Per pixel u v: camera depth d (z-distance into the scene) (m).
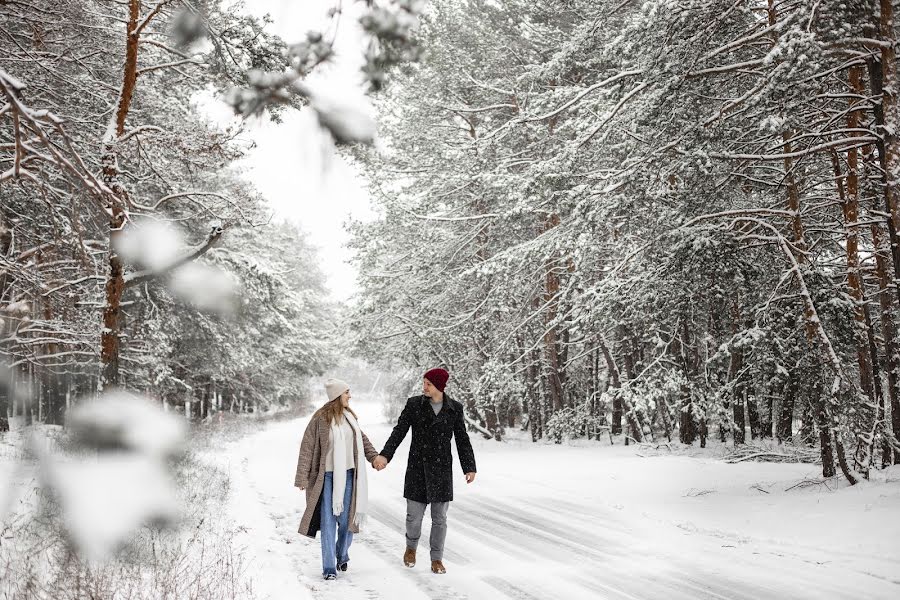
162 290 21.78
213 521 8.08
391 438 7.02
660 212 12.89
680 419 22.12
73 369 10.62
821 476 12.29
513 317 26.58
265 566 6.48
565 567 6.93
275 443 24.22
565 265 23.77
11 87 3.27
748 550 7.66
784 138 12.39
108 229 9.55
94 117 11.38
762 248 12.81
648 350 22.69
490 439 28.48
